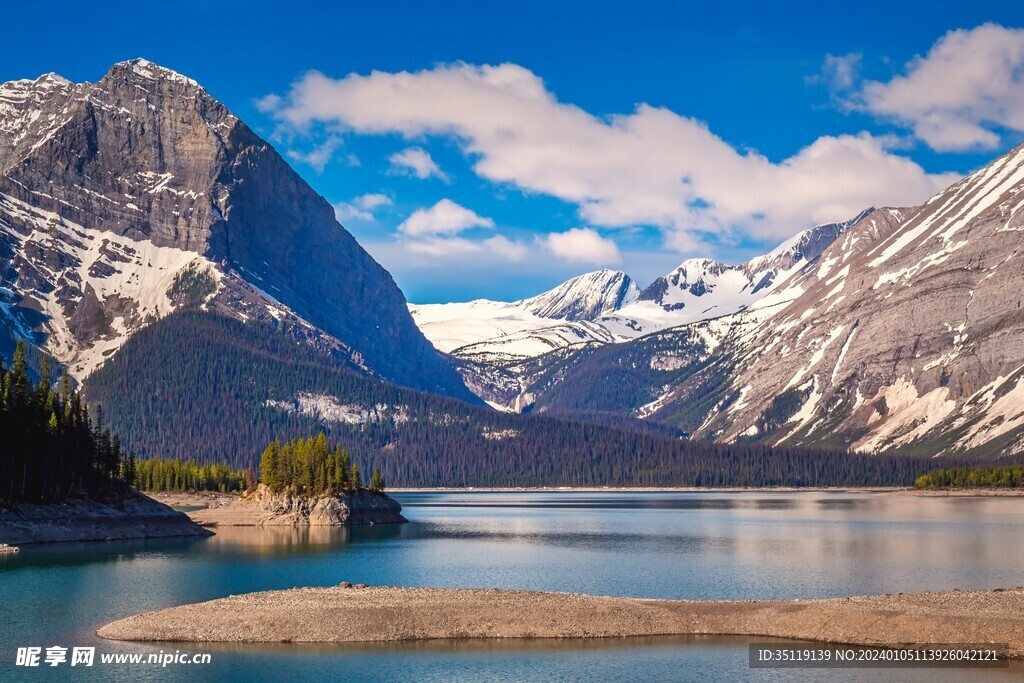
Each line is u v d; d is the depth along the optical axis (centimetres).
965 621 10619
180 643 10600
